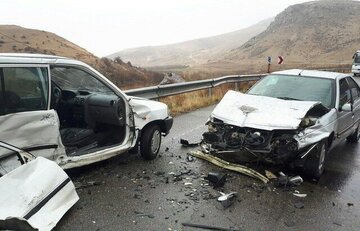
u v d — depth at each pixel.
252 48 172.62
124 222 4.37
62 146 5.04
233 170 6.14
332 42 148.00
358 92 8.73
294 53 149.12
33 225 3.91
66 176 4.62
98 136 6.06
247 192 5.40
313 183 5.93
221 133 6.18
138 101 6.45
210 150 6.42
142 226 4.30
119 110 5.90
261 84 7.86
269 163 6.26
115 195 5.08
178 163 6.50
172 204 4.89
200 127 9.64
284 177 5.68
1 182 4.09
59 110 6.11
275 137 5.78
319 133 5.98
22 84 4.61
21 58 4.67
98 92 6.59
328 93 7.17
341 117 7.03
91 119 6.05
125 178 5.70
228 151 5.99
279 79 7.82
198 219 4.53
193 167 6.32
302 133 5.76
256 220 4.58
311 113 6.55
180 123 10.16
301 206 4.99
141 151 6.56
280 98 7.09
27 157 4.53
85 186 5.30
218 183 5.50
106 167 6.15
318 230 4.42
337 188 5.76
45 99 4.82
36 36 97.75
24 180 4.20
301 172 6.29
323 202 5.21
